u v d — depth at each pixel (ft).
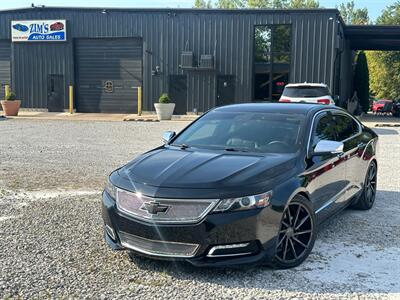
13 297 12.94
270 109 19.76
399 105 99.25
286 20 78.84
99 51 87.04
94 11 85.56
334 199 18.39
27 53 89.30
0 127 59.62
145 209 14.32
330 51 77.92
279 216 14.43
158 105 72.79
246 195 13.94
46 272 14.58
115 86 87.25
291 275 14.58
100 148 41.81
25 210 21.27
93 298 12.95
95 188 25.86
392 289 13.65
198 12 81.76
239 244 13.88
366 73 119.75
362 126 23.31
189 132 19.67
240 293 13.32
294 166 15.85
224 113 20.17
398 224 19.90
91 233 18.16
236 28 80.79
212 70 82.12
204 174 14.71
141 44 84.99
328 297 13.11
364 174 21.71
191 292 13.35
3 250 16.37
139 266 15.07
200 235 13.75
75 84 88.63
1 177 28.63
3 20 89.61
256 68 81.25
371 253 16.43
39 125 62.85
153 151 18.12
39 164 33.37
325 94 52.26
